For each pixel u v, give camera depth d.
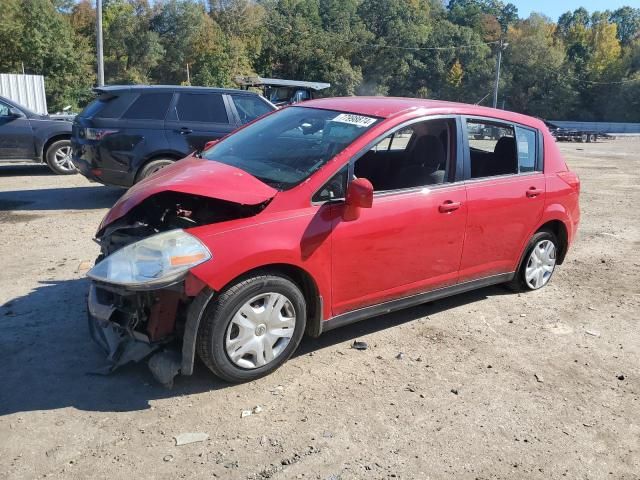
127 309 3.49
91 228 7.40
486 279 5.05
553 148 5.54
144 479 2.83
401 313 5.05
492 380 3.97
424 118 4.41
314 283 3.83
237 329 3.58
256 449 3.09
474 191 4.68
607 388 3.97
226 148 4.63
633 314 5.34
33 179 11.32
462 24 108.50
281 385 3.73
